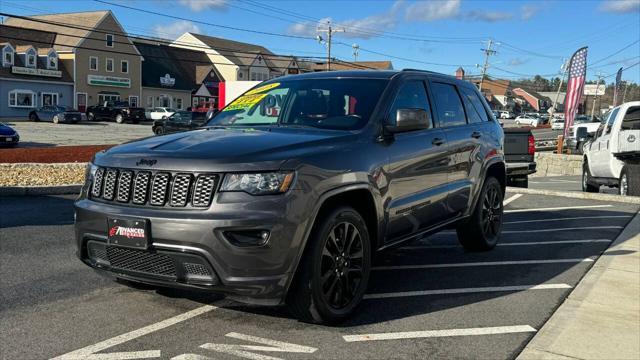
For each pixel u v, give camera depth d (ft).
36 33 188.44
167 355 12.29
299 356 12.31
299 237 12.78
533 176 78.48
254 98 18.76
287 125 16.60
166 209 12.76
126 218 12.90
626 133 39.32
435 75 20.17
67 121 154.20
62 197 34.65
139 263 13.25
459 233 22.11
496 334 13.74
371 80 17.65
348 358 12.25
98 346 12.75
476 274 19.20
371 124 15.85
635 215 31.12
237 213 12.26
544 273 19.33
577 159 79.77
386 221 15.81
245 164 12.65
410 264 20.61
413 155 16.90
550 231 26.94
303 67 286.66
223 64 250.98
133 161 13.48
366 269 14.98
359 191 14.79
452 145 19.16
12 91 174.50
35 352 12.40
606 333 13.65
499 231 23.21
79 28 180.24
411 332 13.80
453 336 13.58
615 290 17.04
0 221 26.96
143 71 219.00
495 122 23.66
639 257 21.20
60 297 16.16
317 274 13.30
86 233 13.88
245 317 14.65
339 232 14.11
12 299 15.96
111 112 170.19
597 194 37.78
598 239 24.84
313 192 13.09
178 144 14.05
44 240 23.16
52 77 184.75
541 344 12.98
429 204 17.88
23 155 60.39
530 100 452.76
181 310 15.15
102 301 15.84
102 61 199.31
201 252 12.27
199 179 12.64
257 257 12.33
